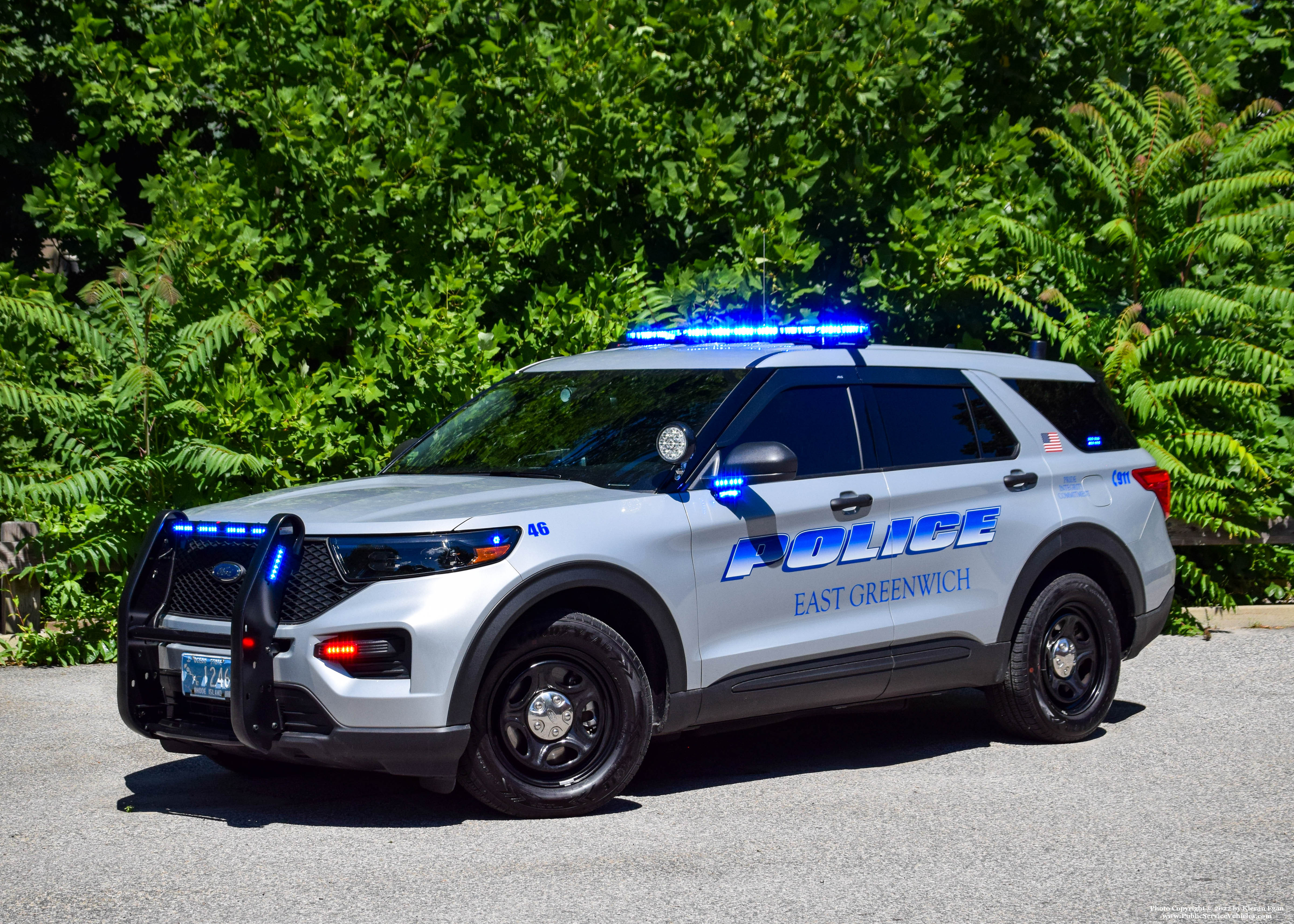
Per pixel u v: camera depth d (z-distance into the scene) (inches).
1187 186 407.2
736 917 161.3
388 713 188.1
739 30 397.1
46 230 547.5
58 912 161.3
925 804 215.8
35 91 542.9
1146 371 396.8
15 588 341.7
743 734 273.7
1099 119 406.3
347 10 398.9
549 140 398.3
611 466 223.5
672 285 392.5
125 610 207.3
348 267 386.9
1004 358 275.7
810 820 205.5
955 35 440.5
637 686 205.0
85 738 257.3
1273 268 414.6
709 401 229.8
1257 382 394.6
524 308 398.6
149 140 394.6
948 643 246.4
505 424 248.8
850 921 160.4
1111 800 218.5
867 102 403.2
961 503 248.5
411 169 379.2
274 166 391.9
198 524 206.8
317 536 195.2
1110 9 437.1
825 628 229.3
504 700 198.1
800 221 411.2
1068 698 265.3
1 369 338.0
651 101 413.4
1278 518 403.5
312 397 351.9
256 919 159.2
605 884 172.7
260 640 188.2
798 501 226.5
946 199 405.1
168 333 341.7
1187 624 385.4
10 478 316.8
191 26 382.3
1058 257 397.1
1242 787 227.1
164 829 197.8
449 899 166.7
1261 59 496.7
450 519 195.8
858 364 247.9
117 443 336.2
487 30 418.9
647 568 207.8
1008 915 163.5
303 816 205.2
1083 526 266.4
